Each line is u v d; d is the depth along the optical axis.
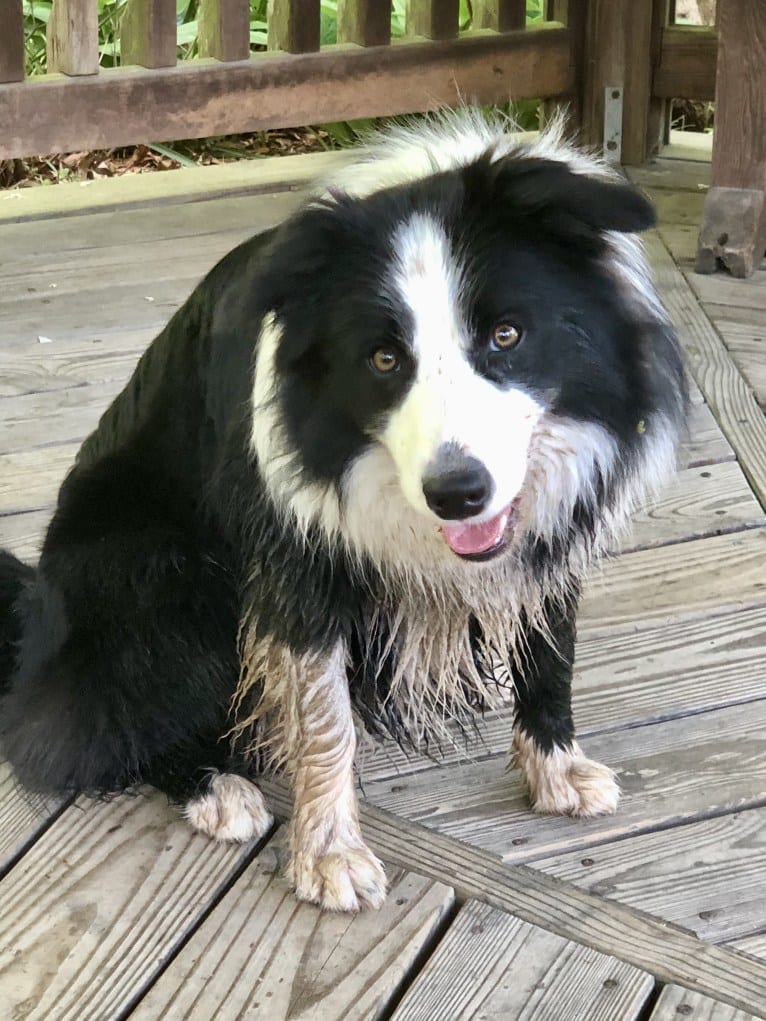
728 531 1.65
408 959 1.17
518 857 1.25
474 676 1.30
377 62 2.50
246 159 2.86
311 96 2.48
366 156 1.24
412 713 1.30
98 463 1.36
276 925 1.20
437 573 1.21
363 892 1.20
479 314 1.07
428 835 1.27
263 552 1.20
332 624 1.21
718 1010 1.12
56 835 1.28
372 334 1.08
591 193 1.07
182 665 1.30
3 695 1.38
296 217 1.14
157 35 2.32
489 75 2.60
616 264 1.13
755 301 2.12
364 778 1.34
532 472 1.16
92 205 2.45
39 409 1.87
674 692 1.42
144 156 3.02
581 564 1.26
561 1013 1.12
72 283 2.18
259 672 1.25
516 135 1.27
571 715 1.31
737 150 2.16
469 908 1.20
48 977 1.15
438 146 1.21
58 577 1.32
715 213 2.19
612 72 2.62
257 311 1.11
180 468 1.29
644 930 1.18
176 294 2.15
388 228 1.10
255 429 1.17
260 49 3.13
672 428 1.21
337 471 1.14
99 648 1.30
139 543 1.29
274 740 1.30
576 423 1.14
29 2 2.96
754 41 2.08
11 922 1.20
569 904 1.20
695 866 1.24
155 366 1.32
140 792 1.33
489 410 1.06
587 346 1.12
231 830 1.27
